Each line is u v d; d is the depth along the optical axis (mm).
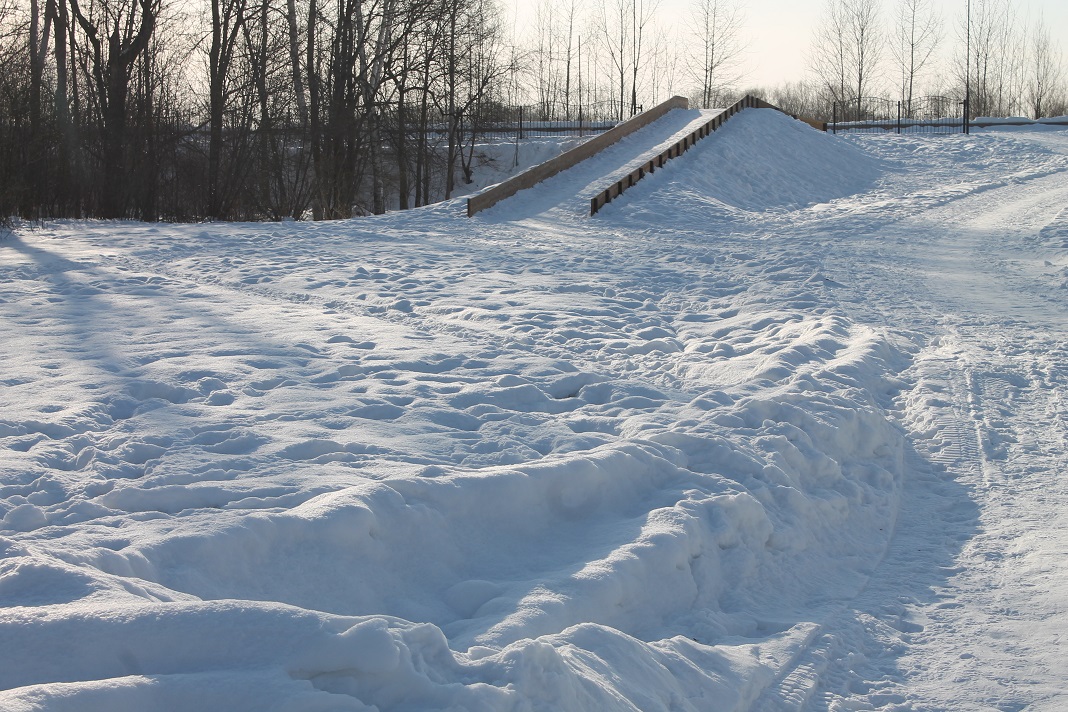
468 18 40344
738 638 4398
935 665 4305
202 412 6660
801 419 6750
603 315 11125
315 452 5738
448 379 7922
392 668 2898
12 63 25453
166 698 2701
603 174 26875
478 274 13758
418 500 4652
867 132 45688
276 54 32219
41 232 18984
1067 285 13398
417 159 39500
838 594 5035
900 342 10047
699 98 67438
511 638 3621
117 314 10445
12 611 2971
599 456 5441
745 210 25906
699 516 5078
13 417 6348
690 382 8312
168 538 4000
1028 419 7785
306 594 4016
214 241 17422
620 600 4289
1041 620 4645
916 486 6668
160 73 29219
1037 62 75250
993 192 28656
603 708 3293
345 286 12602
